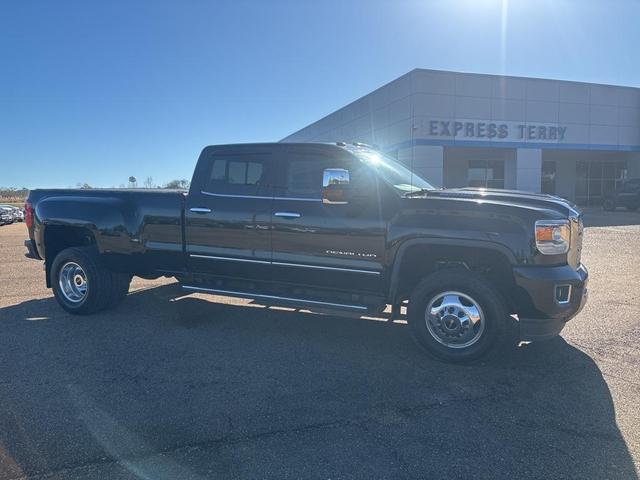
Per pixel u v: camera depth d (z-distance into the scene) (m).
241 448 3.16
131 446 3.19
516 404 3.77
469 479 2.84
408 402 3.81
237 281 5.56
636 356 4.73
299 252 5.09
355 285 4.92
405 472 2.91
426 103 26.20
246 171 5.45
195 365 4.57
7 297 7.37
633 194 27.62
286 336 5.41
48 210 6.39
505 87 27.58
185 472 2.91
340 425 3.46
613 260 10.51
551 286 4.19
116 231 5.98
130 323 5.90
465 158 32.84
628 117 30.53
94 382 4.19
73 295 6.31
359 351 4.93
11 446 3.18
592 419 3.53
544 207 4.53
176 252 5.75
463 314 4.43
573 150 30.28
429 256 4.79
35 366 4.55
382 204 4.75
